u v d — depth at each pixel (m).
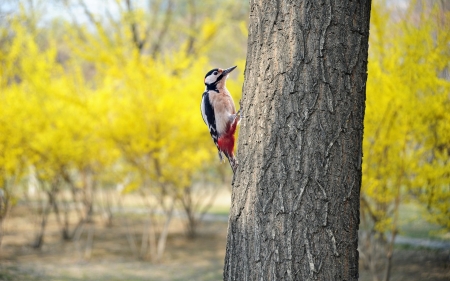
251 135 3.62
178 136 12.02
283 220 3.45
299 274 3.40
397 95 7.64
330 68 3.45
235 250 3.65
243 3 19.66
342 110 3.45
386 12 8.25
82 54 12.04
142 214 19.02
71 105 12.20
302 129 3.44
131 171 12.34
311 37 3.46
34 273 10.10
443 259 10.63
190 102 11.98
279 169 3.48
